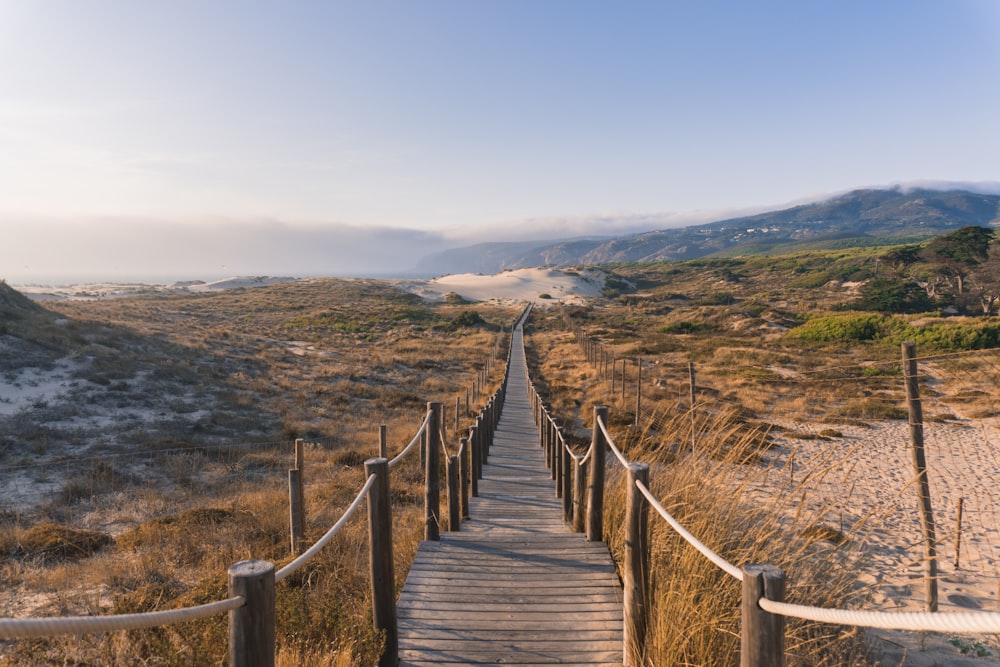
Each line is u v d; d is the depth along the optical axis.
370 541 3.82
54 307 45.38
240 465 13.74
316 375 28.92
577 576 5.12
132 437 15.77
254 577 2.18
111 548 8.14
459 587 4.93
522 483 10.95
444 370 36.03
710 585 3.95
